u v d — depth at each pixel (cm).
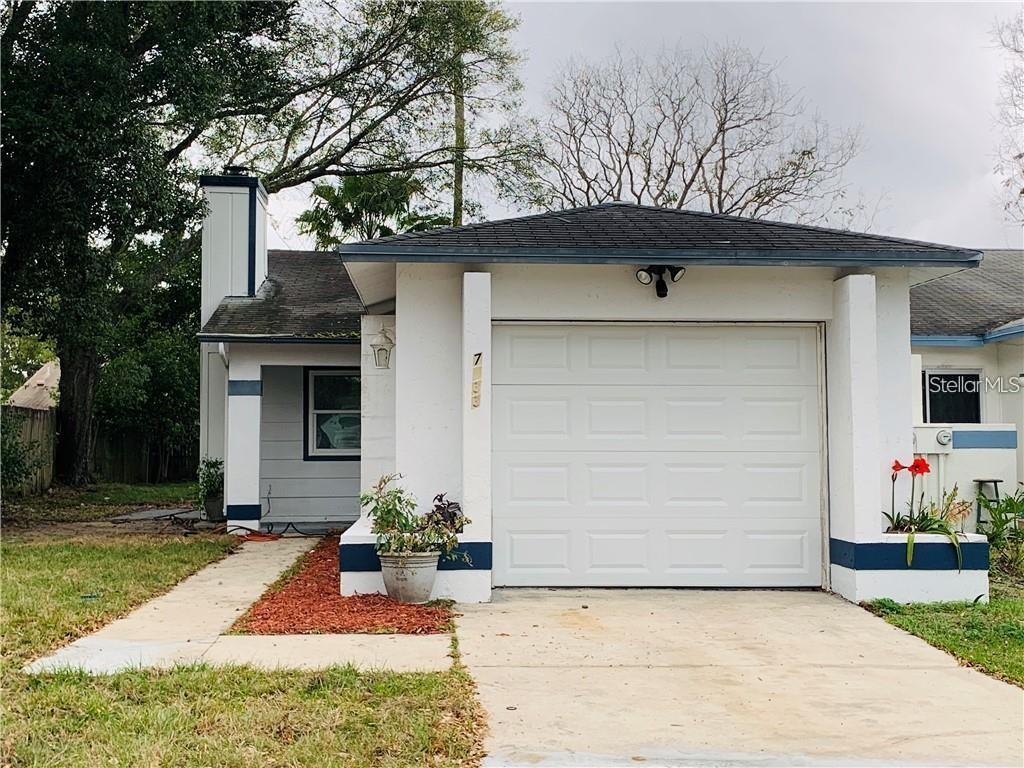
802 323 992
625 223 1034
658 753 512
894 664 700
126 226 1489
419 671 659
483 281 927
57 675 636
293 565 1157
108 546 1296
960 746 527
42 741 519
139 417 2670
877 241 977
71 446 2397
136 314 2583
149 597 938
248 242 1712
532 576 977
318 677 630
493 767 491
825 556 981
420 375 955
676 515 984
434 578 898
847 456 938
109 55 1429
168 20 1509
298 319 1572
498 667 680
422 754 506
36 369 3888
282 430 1664
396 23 2453
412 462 949
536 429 982
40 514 1822
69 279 1541
